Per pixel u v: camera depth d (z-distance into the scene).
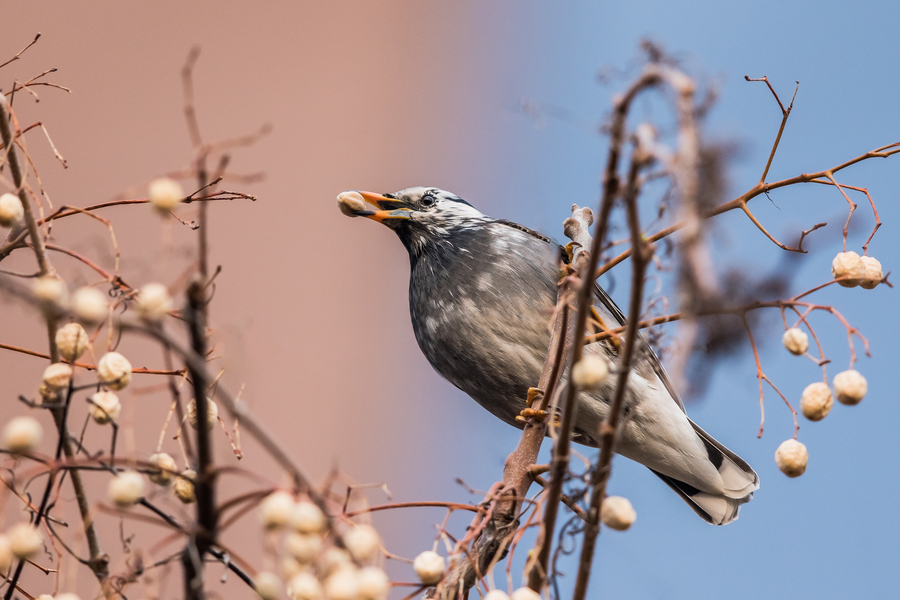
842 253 4.99
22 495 3.97
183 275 3.35
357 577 3.42
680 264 3.41
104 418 3.76
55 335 3.99
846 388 4.12
